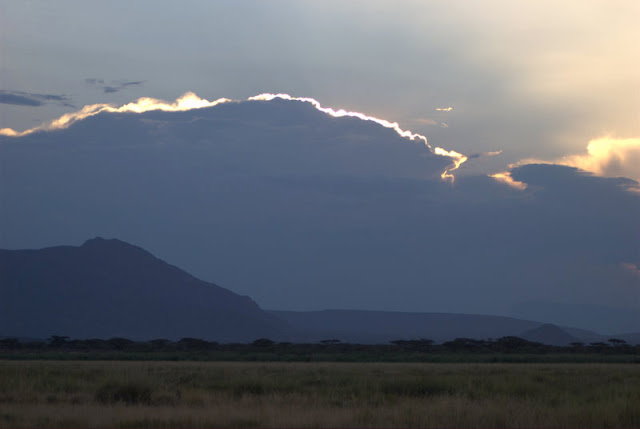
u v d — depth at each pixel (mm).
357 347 181750
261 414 25281
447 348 187625
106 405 29797
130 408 27766
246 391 36594
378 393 34062
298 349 175125
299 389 37406
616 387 33188
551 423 23906
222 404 29625
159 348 185625
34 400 31953
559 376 52188
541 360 122875
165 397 32344
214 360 123875
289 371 64438
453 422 23719
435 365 93125
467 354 160750
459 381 39031
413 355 139875
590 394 32469
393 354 150125
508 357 127625
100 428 23109
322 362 112250
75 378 46281
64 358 127188
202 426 23047
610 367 83875
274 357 129875
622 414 24766
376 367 80375
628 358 127562
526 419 24281
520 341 191375
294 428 22703
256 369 70312
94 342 191625
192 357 130125
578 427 23625
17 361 104125
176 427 23016
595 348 184375
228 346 188750
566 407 26797
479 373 59562
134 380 32969
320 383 43250
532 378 48500
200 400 31531
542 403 29578
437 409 26219
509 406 27016
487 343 195875
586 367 83500
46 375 46188
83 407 28266
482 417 24250
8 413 26016
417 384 36438
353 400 30609
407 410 25828
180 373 56688
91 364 88188
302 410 26609
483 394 33688
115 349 185000
